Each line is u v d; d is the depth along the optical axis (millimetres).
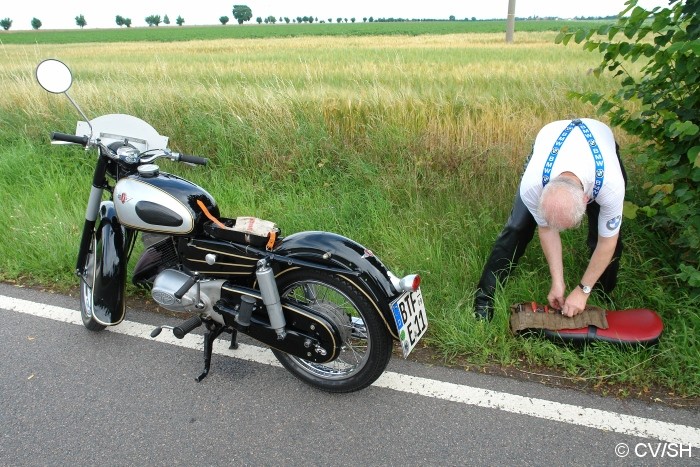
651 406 2549
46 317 3432
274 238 2553
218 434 2439
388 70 10688
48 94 7641
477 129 5812
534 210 2785
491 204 4363
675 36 2986
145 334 3234
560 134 2703
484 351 2936
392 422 2496
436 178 5074
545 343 2900
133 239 3215
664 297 3207
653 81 3240
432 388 2719
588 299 3291
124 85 8086
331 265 2475
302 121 6062
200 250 2693
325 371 2750
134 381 2811
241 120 6070
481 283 3318
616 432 2396
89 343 3148
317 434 2434
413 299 2523
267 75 10609
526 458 2273
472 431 2426
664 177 3121
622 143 5035
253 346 3117
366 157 5535
